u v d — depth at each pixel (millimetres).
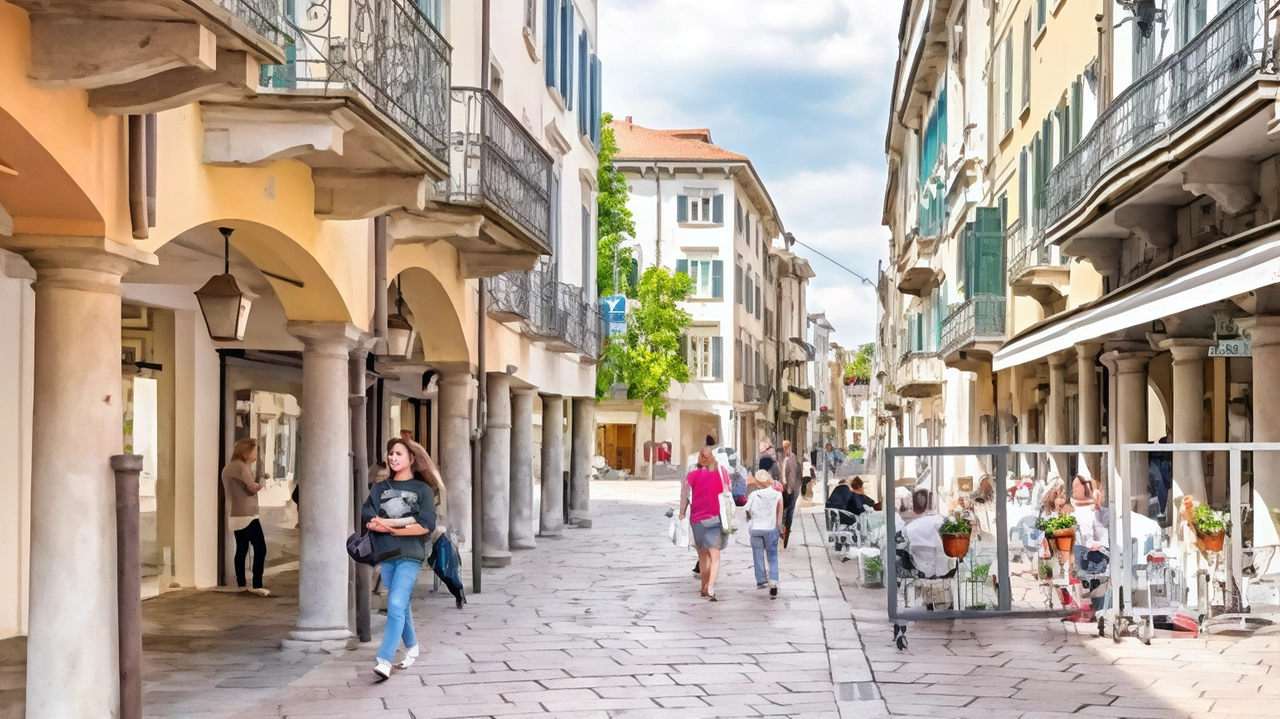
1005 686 9523
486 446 20984
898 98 44594
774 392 79812
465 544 18953
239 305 10438
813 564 20516
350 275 12250
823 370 114312
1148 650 11133
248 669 10539
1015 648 11320
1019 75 25906
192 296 15836
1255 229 10828
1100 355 20328
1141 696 9062
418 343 19578
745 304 67875
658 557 22000
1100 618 12031
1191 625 12023
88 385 7590
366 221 12891
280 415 18797
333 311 11891
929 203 39281
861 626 12953
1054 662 10562
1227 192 13602
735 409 64625
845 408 128625
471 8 15820
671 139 66875
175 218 8609
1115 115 16094
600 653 11398
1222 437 15914
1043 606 12945
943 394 38344
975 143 31375
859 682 9781
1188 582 12125
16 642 12117
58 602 7516
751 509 16328
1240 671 10047
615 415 62469
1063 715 8453
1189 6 14672
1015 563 12867
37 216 7465
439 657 11188
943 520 12672
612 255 52094
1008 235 26281
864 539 20719
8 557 12445
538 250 16938
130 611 7711
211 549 16453
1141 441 18125
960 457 12734
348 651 11562
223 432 16688
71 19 6883
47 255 7512
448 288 16609
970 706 8812
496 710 8852
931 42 36562
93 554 7570
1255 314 12812
